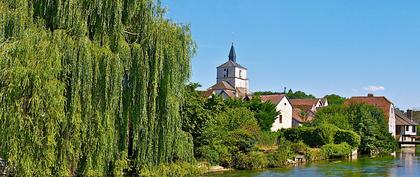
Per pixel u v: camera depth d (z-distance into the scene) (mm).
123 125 21344
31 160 17953
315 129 54375
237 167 37312
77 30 20141
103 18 20922
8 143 17672
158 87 22125
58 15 20203
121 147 21484
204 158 34875
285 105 75438
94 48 19953
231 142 38375
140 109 21312
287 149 44188
